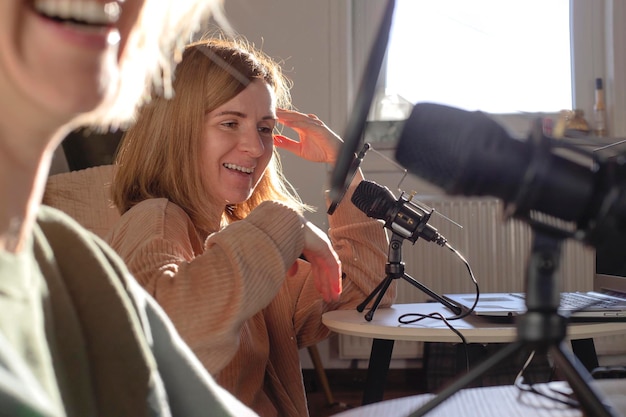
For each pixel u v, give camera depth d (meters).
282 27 3.18
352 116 0.50
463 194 0.52
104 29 0.44
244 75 1.39
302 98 3.18
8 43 0.41
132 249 1.18
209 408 0.63
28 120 0.44
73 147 2.50
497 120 0.51
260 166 1.46
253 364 1.31
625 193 0.48
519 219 0.52
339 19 3.17
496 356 0.53
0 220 0.46
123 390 0.52
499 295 1.74
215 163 1.37
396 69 3.24
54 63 0.41
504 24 3.20
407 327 1.36
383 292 1.51
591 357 1.71
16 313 0.43
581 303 1.44
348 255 1.67
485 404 0.74
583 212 0.50
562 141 0.51
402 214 1.50
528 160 0.49
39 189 0.48
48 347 0.47
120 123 0.61
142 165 1.36
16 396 0.32
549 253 0.52
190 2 0.63
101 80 0.43
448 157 0.51
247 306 1.10
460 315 1.49
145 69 0.60
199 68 1.36
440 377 2.75
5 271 0.44
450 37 3.21
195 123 1.35
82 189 2.02
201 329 1.08
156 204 1.27
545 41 3.21
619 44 3.13
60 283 0.51
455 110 0.52
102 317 0.53
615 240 0.50
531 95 3.18
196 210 1.36
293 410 1.42
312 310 1.56
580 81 3.21
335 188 0.52
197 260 1.13
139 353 0.54
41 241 0.51
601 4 3.20
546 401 0.76
